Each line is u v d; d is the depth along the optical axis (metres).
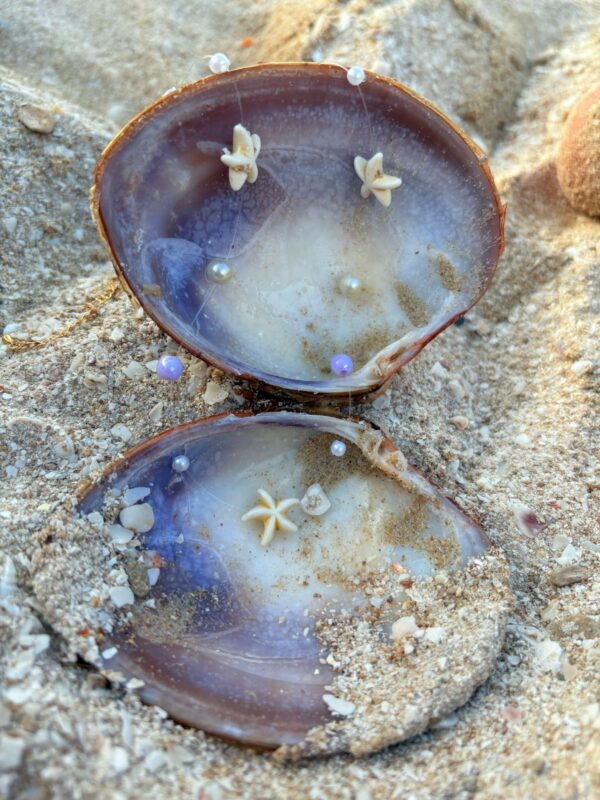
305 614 0.13
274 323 0.15
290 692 0.12
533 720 0.12
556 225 0.20
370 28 0.22
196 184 0.14
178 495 0.14
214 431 0.14
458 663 0.12
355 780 0.11
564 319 0.18
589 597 0.14
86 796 0.10
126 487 0.14
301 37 0.22
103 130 0.20
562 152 0.20
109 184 0.13
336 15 0.22
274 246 0.15
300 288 0.15
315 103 0.14
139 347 0.16
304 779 0.11
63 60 0.22
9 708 0.10
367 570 0.14
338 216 0.15
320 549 0.14
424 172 0.15
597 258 0.18
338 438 0.15
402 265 0.15
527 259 0.19
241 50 0.23
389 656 0.13
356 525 0.14
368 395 0.15
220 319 0.15
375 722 0.11
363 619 0.13
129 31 0.23
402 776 0.11
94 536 0.13
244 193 0.15
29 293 0.18
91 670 0.11
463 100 0.22
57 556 0.12
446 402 0.17
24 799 0.09
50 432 0.15
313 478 0.15
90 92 0.22
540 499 0.15
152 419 0.15
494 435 0.17
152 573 0.13
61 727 0.10
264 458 0.15
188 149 0.14
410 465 0.14
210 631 0.13
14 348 0.16
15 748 0.10
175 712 0.11
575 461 0.16
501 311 0.19
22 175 0.19
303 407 0.15
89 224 0.19
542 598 0.14
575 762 0.11
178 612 0.13
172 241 0.14
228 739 0.11
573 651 0.13
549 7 0.25
